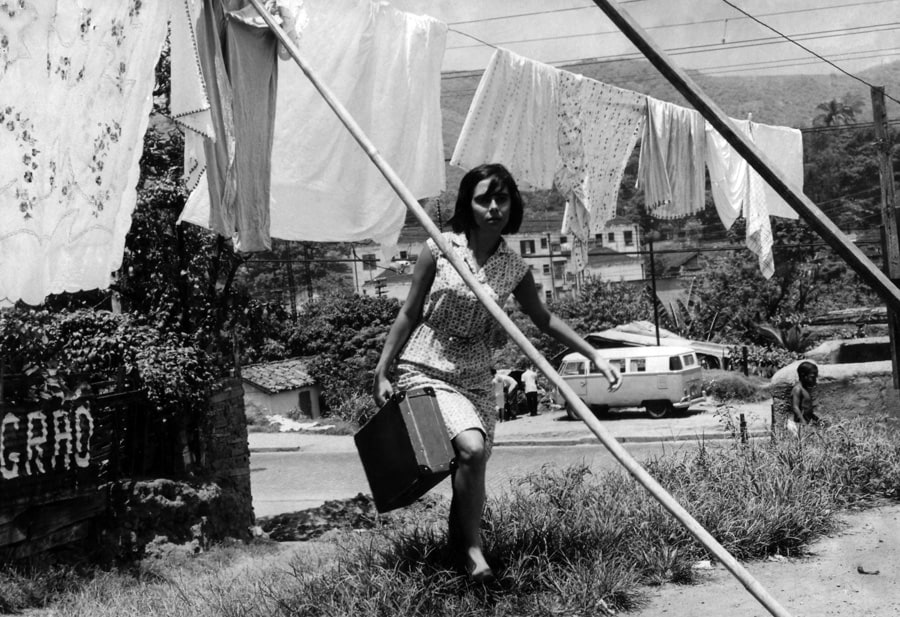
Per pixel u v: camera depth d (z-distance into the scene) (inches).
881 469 253.0
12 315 317.1
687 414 1023.6
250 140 185.0
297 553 243.8
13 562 300.8
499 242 158.6
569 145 289.7
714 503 195.9
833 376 459.8
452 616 141.6
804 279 1803.6
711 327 1819.6
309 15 219.9
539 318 161.3
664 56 95.1
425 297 156.4
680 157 335.9
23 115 152.3
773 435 282.7
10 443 302.5
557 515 186.1
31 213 153.0
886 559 179.5
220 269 444.8
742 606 150.7
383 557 165.3
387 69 237.5
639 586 164.6
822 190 2206.0
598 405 1037.2
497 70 269.3
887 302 81.2
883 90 503.5
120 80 158.2
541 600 147.0
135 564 341.1
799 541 191.2
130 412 391.9
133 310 427.5
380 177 236.5
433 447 143.9
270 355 1577.3
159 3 159.3
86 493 335.6
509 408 1179.9
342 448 1010.7
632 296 1968.5
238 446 458.6
